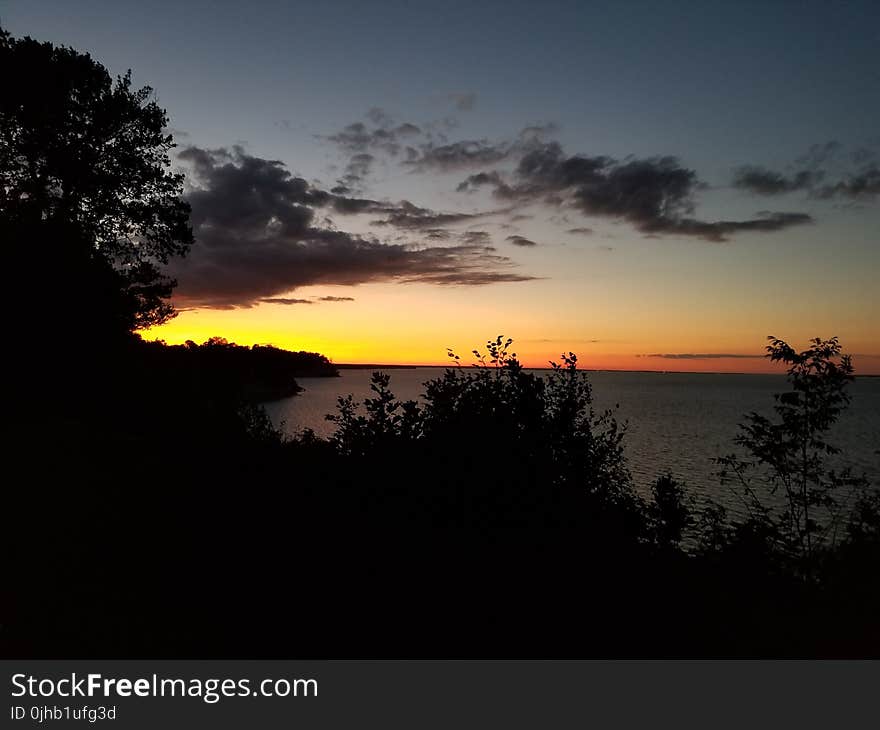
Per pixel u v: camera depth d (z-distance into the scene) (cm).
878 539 788
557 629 584
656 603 646
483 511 707
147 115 2641
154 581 661
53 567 696
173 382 2616
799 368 958
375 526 737
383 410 805
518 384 782
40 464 1250
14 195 2338
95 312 2323
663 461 4794
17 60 2269
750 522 897
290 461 1147
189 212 2867
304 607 604
